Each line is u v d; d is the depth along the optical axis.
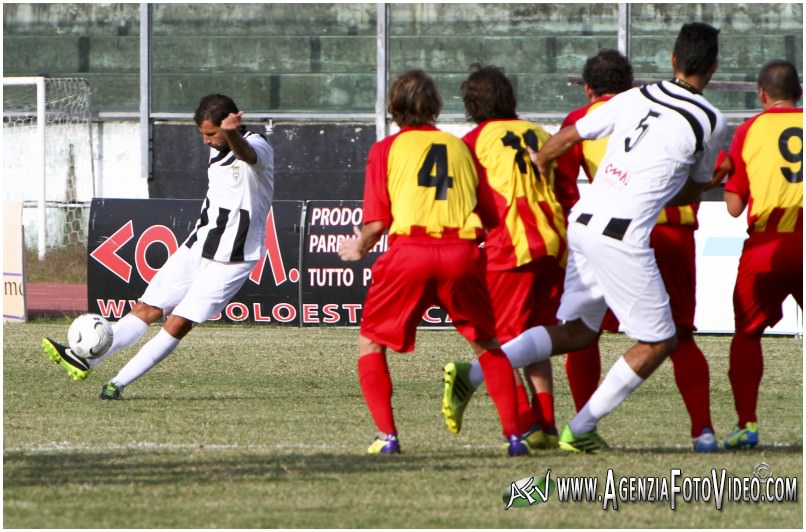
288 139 90.69
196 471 19.31
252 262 30.20
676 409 28.11
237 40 94.19
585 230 20.38
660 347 20.53
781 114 22.38
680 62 20.52
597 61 22.58
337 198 90.44
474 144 22.67
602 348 43.44
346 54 93.69
